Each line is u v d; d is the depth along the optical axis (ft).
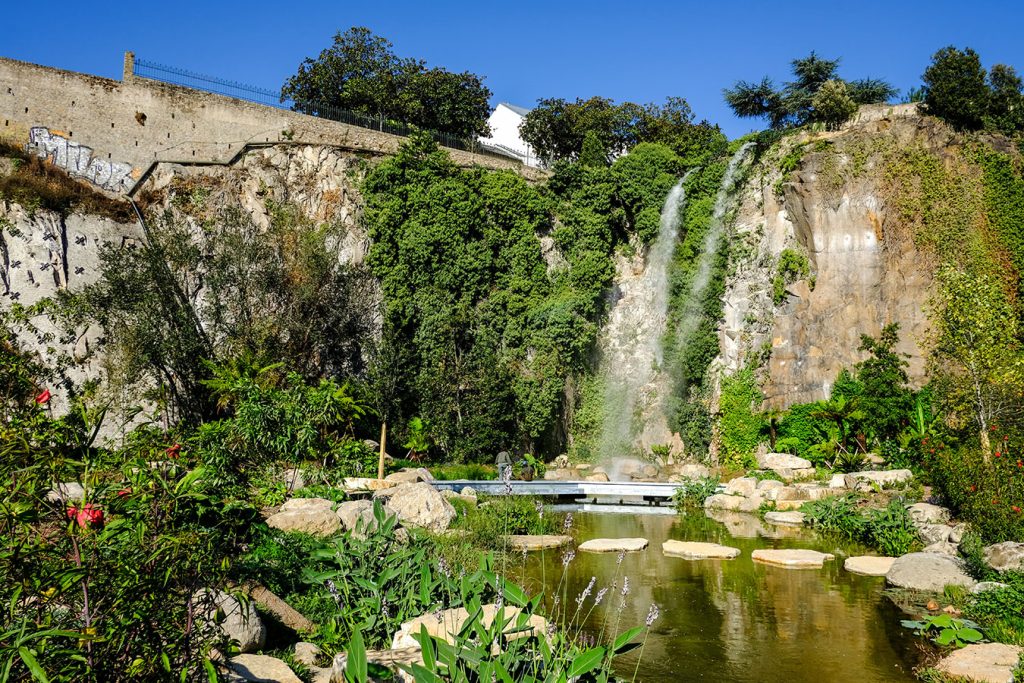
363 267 108.88
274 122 117.80
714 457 111.45
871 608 41.29
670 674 32.04
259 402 56.49
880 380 100.94
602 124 154.51
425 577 30.01
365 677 17.37
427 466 93.76
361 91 143.23
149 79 111.96
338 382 99.30
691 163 124.77
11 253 93.04
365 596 32.40
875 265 106.63
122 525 16.02
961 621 36.58
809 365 107.14
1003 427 63.98
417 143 116.37
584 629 37.24
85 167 105.91
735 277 115.03
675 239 120.37
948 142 109.81
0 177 97.35
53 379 78.28
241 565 29.12
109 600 15.58
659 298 119.24
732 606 41.78
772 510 75.66
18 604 15.70
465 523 54.60
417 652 22.85
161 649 15.70
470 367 105.60
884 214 107.24
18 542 15.21
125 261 91.09
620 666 32.89
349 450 75.97
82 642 14.93
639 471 106.42
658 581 46.98
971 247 105.50
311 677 24.82
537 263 115.75
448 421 101.35
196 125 113.60
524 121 157.48
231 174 111.04
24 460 15.94
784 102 126.72
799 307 109.19
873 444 98.43
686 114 162.30
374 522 40.93
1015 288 105.09
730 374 112.57
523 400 108.37
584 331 113.80
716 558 53.57
